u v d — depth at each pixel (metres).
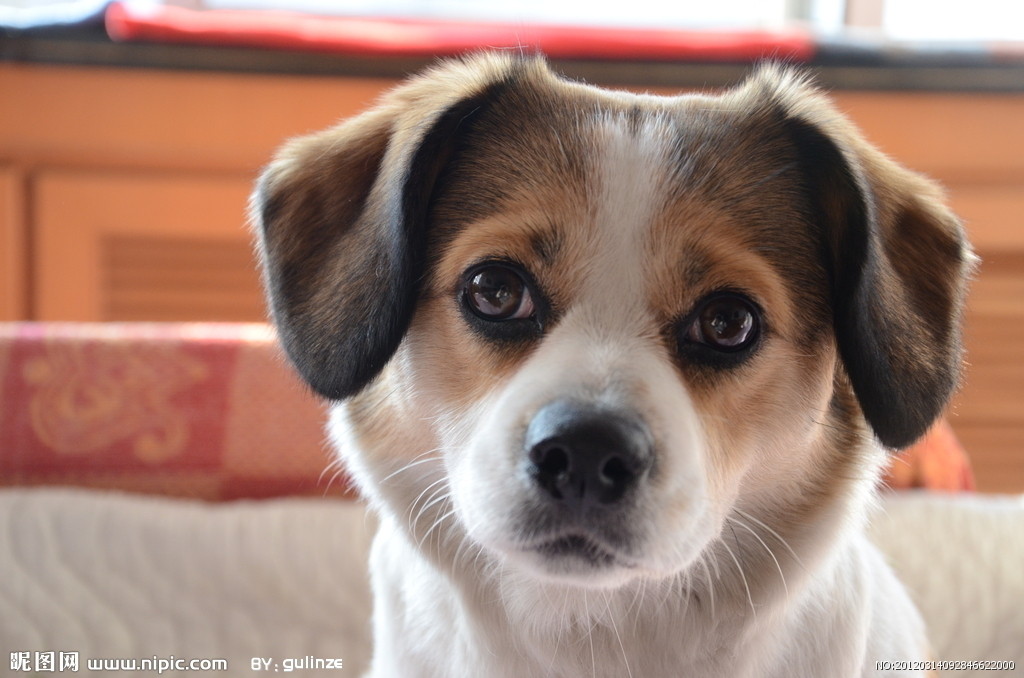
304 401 0.67
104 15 0.84
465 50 0.84
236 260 0.88
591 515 0.45
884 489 0.65
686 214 0.48
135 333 0.68
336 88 0.85
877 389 0.50
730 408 0.48
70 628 0.59
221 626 0.60
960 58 0.86
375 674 0.55
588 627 0.51
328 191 0.52
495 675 0.52
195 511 0.63
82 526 0.62
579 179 0.48
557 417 0.45
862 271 0.49
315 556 0.62
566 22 1.05
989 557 0.63
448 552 0.51
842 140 0.50
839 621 0.51
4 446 0.64
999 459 0.93
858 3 1.09
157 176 0.86
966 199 0.89
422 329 0.50
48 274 0.86
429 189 0.50
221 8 1.06
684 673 0.51
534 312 0.48
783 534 0.51
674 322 0.48
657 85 0.86
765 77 0.51
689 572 0.50
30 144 0.84
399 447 0.51
